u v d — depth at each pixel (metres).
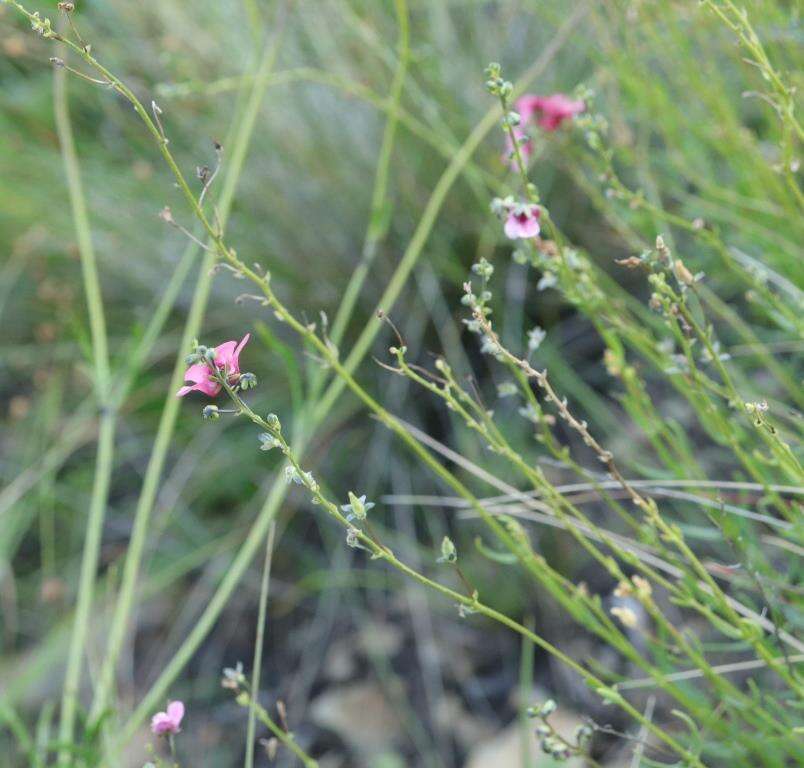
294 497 1.04
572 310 1.04
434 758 0.94
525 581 0.97
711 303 0.89
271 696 0.99
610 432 0.97
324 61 1.06
